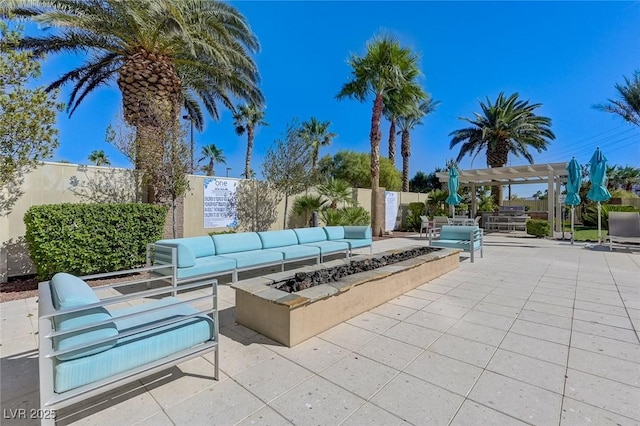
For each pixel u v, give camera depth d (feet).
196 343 6.68
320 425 5.45
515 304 12.18
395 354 8.13
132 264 16.62
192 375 7.14
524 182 45.70
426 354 8.12
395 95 36.37
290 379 6.96
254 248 17.89
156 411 5.86
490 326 10.00
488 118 50.96
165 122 19.93
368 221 34.68
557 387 6.59
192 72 26.25
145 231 17.02
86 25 19.13
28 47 20.45
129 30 20.13
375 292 11.86
